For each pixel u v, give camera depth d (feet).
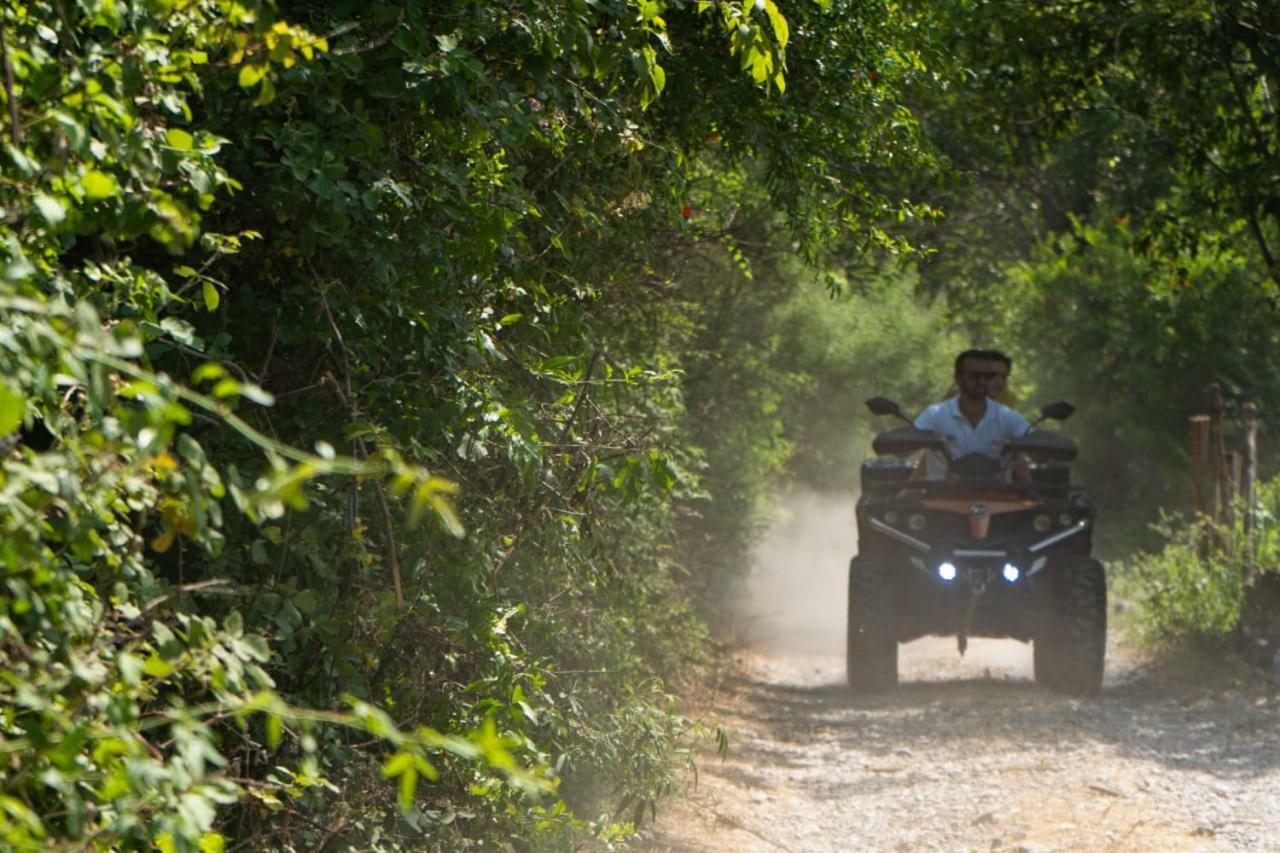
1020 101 93.66
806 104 46.21
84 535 18.39
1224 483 99.66
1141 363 154.92
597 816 39.93
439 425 29.55
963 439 81.61
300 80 27.63
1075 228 155.43
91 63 20.42
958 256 161.68
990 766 57.67
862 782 56.85
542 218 37.60
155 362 28.12
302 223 28.58
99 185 18.57
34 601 17.24
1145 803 51.62
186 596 23.99
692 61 44.14
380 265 28.73
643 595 57.00
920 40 54.03
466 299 32.09
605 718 40.01
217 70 25.40
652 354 61.11
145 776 16.69
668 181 41.32
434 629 31.55
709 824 48.55
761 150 48.60
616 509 48.37
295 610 26.58
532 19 31.24
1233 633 84.84
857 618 77.10
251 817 27.45
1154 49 85.71
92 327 16.42
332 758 29.43
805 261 50.08
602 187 41.06
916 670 89.15
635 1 33.81
